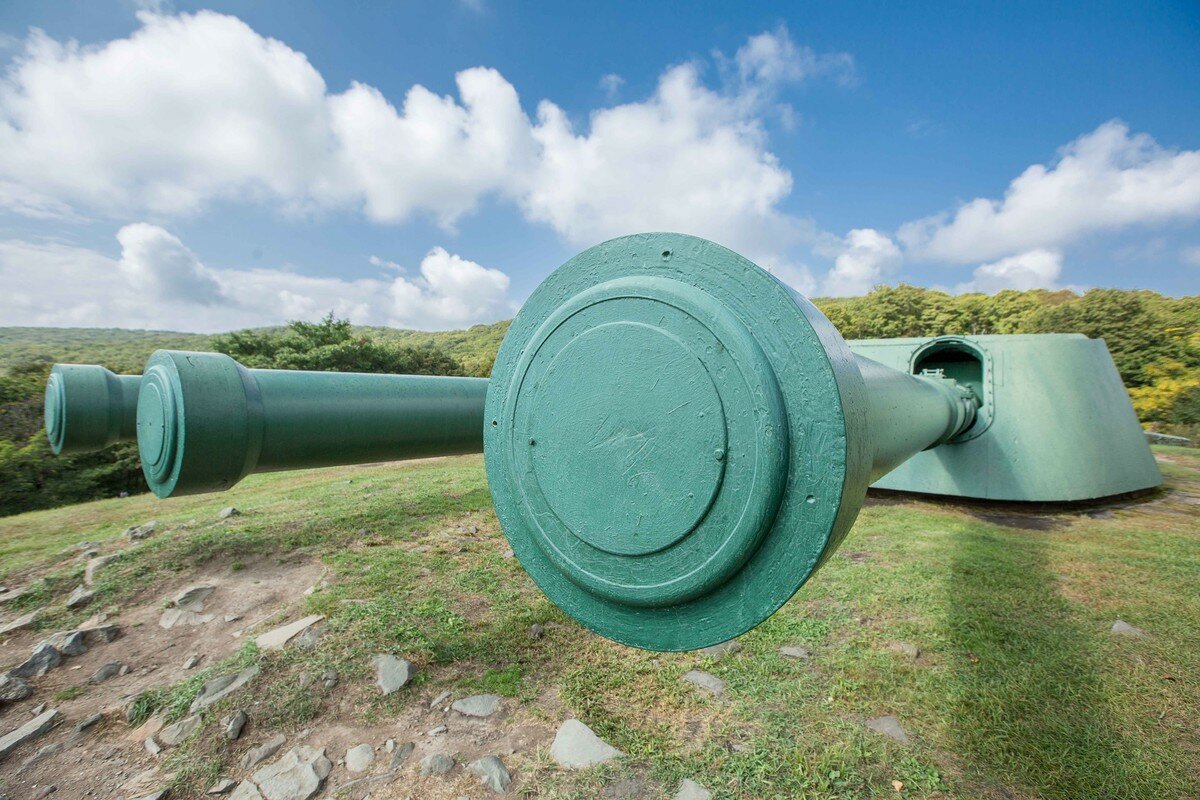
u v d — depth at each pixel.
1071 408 6.77
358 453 3.19
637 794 2.23
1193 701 2.79
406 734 2.60
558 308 1.56
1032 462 6.61
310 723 2.67
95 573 4.40
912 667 3.11
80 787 2.31
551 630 3.54
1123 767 2.36
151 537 5.38
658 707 2.79
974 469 6.86
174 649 3.38
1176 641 3.37
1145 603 3.92
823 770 2.34
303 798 2.24
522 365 1.62
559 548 1.57
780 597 1.30
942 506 6.96
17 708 2.85
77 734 2.63
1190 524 6.06
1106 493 6.64
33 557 5.06
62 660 3.28
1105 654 3.24
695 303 1.34
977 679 2.99
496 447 1.73
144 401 2.83
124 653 3.36
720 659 3.21
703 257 1.39
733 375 1.29
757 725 2.64
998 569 4.57
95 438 4.20
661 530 1.39
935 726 2.62
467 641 3.37
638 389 1.41
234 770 2.40
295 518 5.84
